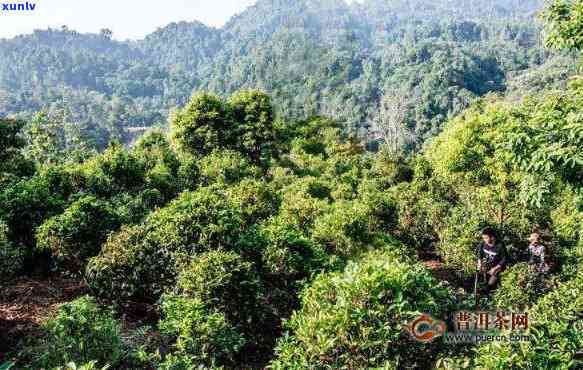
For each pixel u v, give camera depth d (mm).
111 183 13156
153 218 7227
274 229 7164
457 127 16500
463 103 91688
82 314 4777
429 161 21859
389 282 4648
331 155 38094
